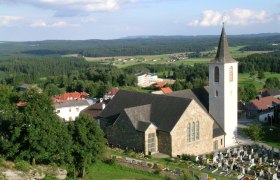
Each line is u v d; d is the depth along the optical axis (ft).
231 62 288.92
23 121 184.14
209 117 280.10
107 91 615.57
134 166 229.86
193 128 271.08
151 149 265.75
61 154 189.78
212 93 296.71
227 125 295.69
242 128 377.91
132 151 266.57
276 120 399.85
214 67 291.38
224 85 287.89
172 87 623.77
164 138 263.70
